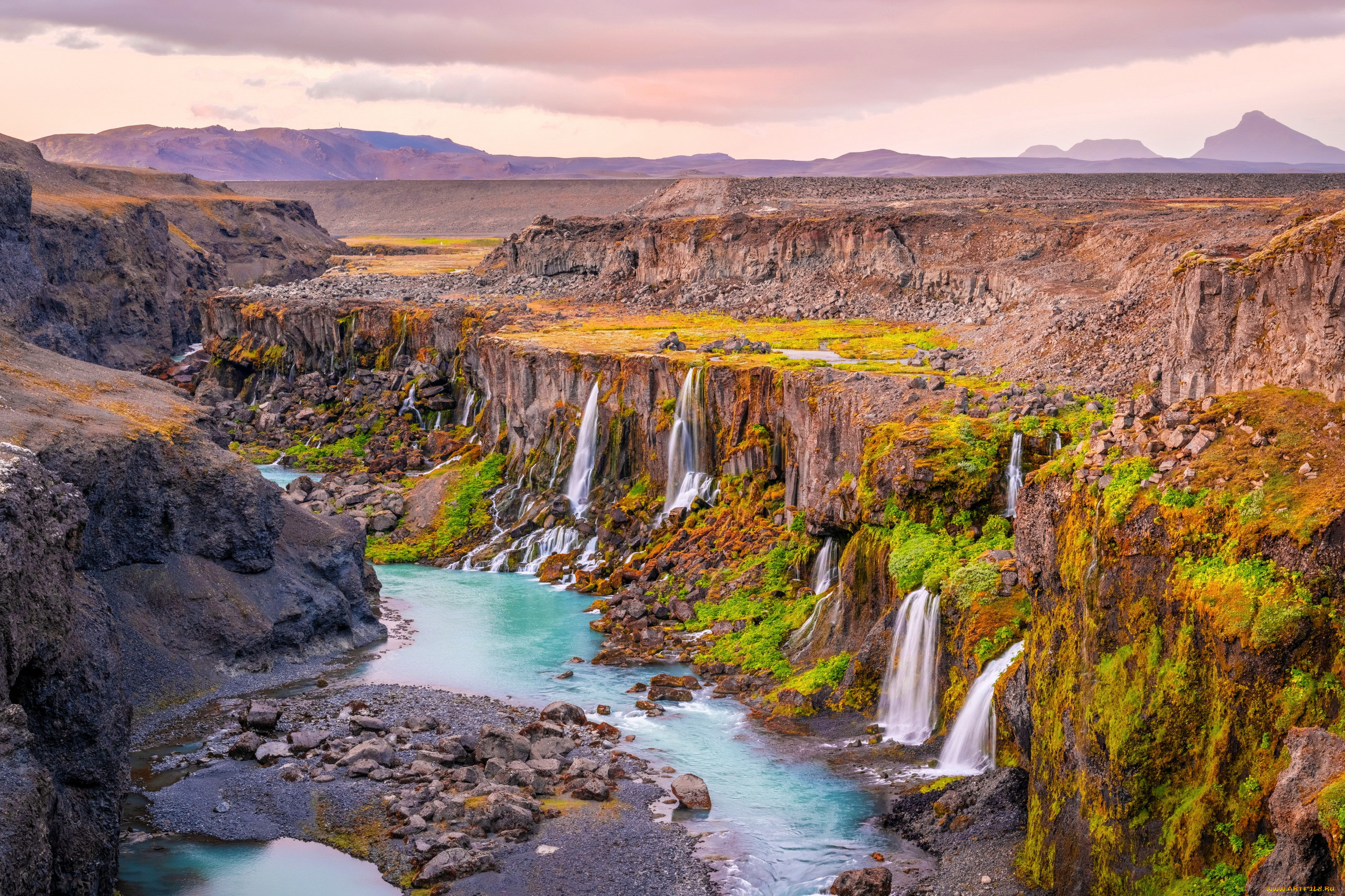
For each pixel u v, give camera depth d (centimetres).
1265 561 3272
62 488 3988
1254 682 3153
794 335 11450
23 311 13925
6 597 3447
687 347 10419
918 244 13300
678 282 15638
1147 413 4325
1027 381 7581
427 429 12669
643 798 4744
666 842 4350
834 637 6247
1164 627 3503
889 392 7275
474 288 18450
